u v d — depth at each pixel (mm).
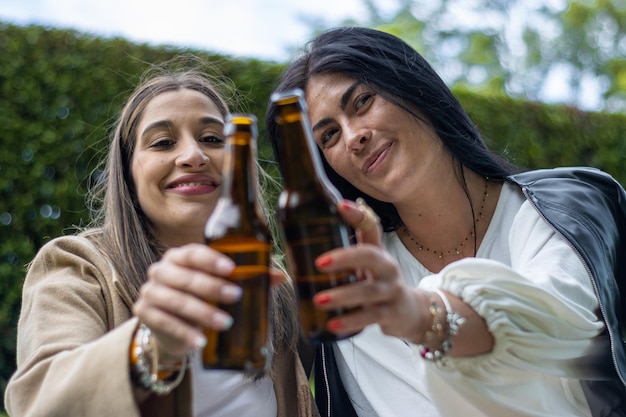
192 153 1839
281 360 1939
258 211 1207
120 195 1923
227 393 1793
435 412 1938
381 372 2043
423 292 1383
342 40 2160
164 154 1872
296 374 1938
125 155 1959
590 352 1692
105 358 1244
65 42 4594
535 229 1949
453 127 2119
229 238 1158
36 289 1697
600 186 2129
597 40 15297
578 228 1885
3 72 4473
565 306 1541
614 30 15312
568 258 1813
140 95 1961
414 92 2082
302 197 1199
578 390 1783
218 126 1927
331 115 2084
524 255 1916
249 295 1156
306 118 1220
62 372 1314
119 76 4637
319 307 1133
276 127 2283
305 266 1190
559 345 1531
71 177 4480
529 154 5688
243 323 1146
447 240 2186
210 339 1146
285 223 1207
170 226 1890
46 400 1273
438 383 1472
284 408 1885
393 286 1152
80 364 1269
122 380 1229
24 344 1574
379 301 1162
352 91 2061
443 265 2199
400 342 2033
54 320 1594
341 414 2094
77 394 1246
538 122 5766
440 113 2100
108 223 1944
